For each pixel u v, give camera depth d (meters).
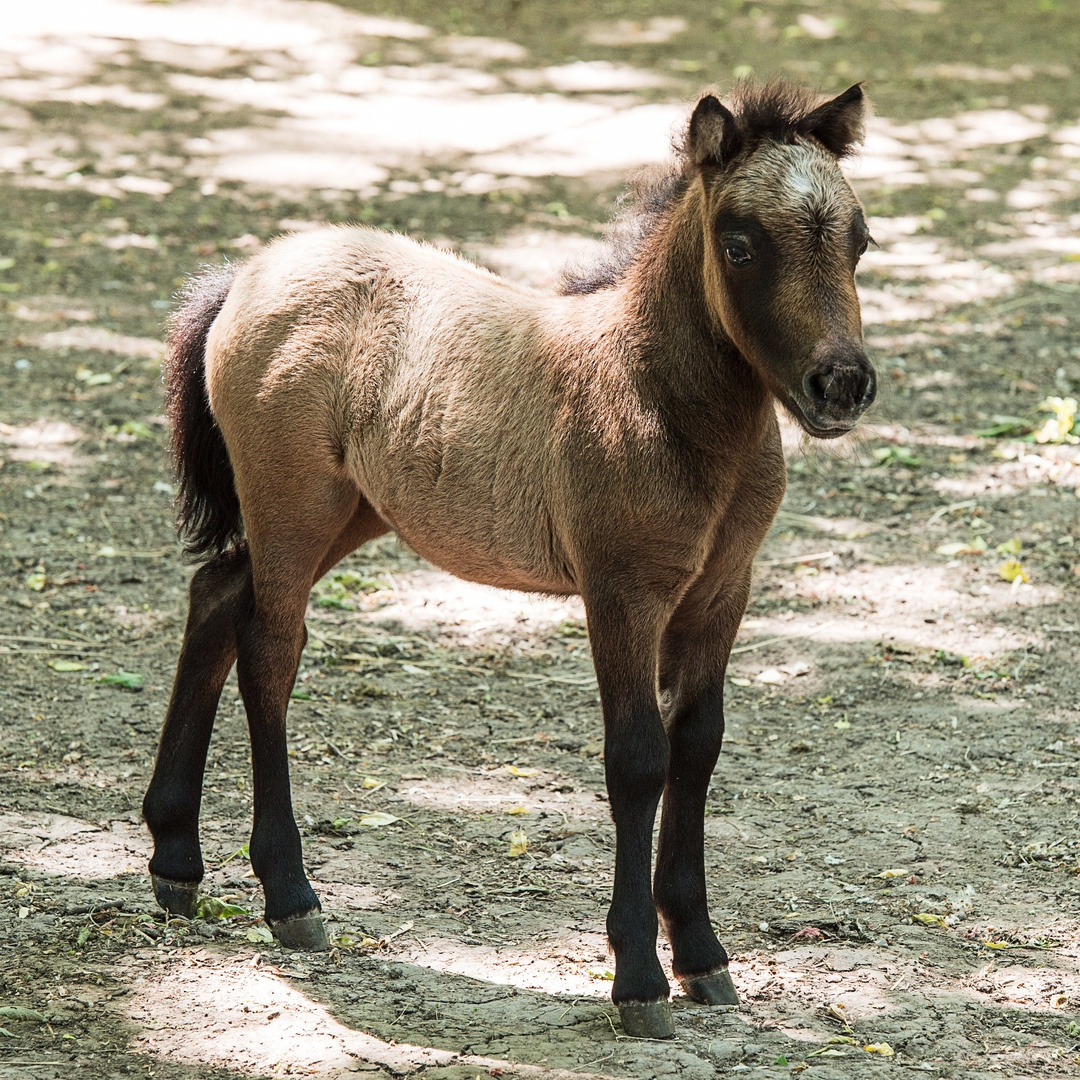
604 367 7.63
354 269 8.82
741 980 8.04
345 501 8.84
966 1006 7.75
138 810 9.77
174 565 13.77
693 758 7.91
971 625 12.82
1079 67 29.91
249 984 7.73
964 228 22.39
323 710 11.45
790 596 13.45
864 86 7.45
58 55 28.67
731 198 7.03
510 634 12.95
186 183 23.17
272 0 33.03
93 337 18.33
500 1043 7.23
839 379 6.69
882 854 9.52
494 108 26.95
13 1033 7.16
